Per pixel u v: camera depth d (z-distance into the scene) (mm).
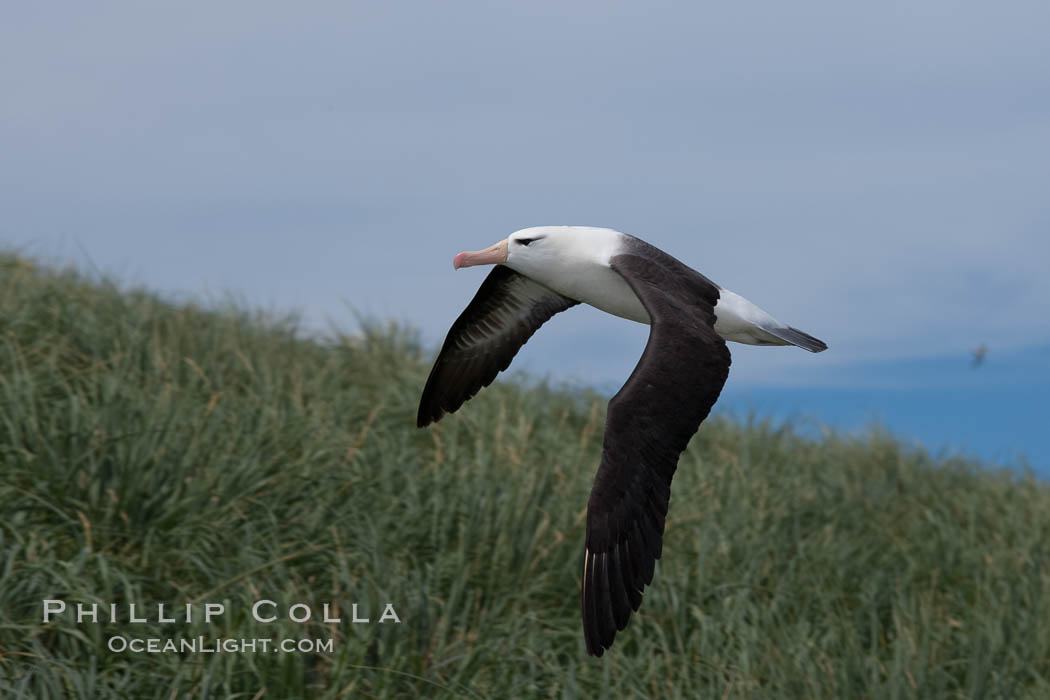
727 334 8812
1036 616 11836
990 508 15594
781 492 14289
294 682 8547
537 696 9562
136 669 8562
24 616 8727
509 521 11078
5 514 9477
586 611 6777
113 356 12734
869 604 11633
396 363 15625
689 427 7059
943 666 10695
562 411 15805
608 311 8969
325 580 10094
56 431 10398
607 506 6883
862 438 17781
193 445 10719
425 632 9750
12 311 13047
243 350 14281
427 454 13031
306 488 11078
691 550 11984
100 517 9773
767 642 10320
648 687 9898
